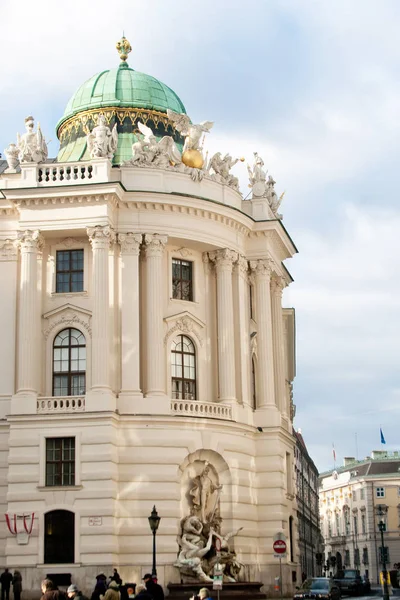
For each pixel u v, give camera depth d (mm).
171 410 49156
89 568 45375
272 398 54844
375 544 130125
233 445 51094
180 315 52000
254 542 51750
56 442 47188
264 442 53656
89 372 48969
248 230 55625
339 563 152875
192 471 49875
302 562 101062
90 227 49438
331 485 161000
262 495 52938
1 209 51156
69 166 50594
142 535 46906
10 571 45844
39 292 50406
